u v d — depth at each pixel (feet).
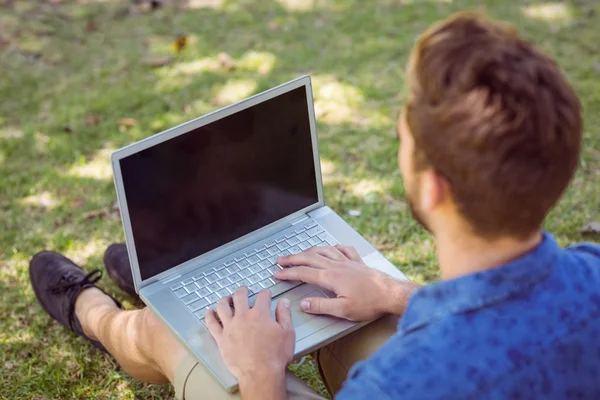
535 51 3.73
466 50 3.69
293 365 7.93
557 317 3.76
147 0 14.43
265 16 14.07
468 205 3.76
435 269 9.07
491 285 3.75
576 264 3.96
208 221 6.48
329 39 13.37
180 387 5.90
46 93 12.16
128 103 11.94
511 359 3.69
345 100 11.88
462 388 3.68
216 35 13.56
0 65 12.78
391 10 14.12
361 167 10.62
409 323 3.90
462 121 3.60
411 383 3.72
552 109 3.58
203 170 6.34
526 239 3.84
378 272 6.06
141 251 6.24
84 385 7.82
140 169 6.06
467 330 3.73
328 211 7.05
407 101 3.92
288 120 6.60
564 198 9.91
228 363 5.40
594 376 3.85
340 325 5.90
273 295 6.20
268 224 6.81
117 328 7.02
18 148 11.05
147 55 13.06
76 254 9.43
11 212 9.99
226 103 11.94
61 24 13.87
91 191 10.37
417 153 3.87
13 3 14.39
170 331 6.16
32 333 8.39
